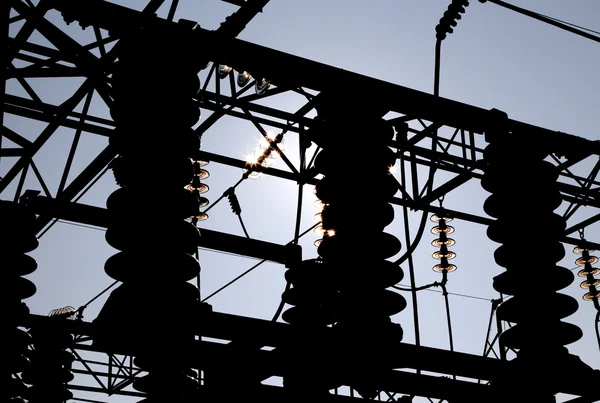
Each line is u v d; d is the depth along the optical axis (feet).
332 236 48.06
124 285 40.09
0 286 57.47
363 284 46.16
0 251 58.29
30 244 60.49
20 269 59.06
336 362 44.34
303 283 50.65
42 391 80.64
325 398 44.14
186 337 40.19
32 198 63.00
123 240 41.29
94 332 39.24
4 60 44.45
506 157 57.11
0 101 44.32
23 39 52.95
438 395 47.70
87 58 51.70
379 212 48.11
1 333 56.08
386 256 47.96
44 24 50.21
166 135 43.42
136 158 42.75
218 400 41.93
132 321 38.70
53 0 47.80
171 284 40.27
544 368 50.06
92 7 47.96
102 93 52.19
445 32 57.26
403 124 66.59
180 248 41.60
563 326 51.83
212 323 42.39
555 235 54.29
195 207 43.60
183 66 46.47
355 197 48.16
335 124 51.42
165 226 41.24
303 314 49.44
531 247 53.11
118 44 50.65
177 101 45.01
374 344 44.88
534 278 52.49
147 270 40.11
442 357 47.52
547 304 51.85
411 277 54.08
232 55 50.98
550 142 63.21
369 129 51.67
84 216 64.95
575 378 50.37
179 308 39.91
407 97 56.34
